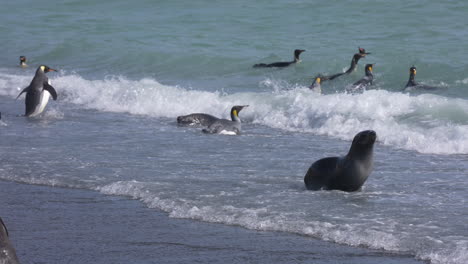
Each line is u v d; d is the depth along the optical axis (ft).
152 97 101.81
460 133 73.05
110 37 166.40
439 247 40.37
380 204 49.88
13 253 28.37
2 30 182.80
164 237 43.93
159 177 58.49
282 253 40.68
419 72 124.47
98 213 49.42
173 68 135.03
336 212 47.88
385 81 122.42
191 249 41.70
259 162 64.59
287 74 128.36
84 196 53.83
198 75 129.08
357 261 39.09
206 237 43.78
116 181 57.41
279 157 67.00
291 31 163.32
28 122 89.66
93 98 106.63
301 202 50.49
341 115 84.17
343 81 124.47
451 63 127.03
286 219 46.24
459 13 168.14
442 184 55.98
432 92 111.34
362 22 166.61
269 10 183.83
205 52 144.46
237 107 86.89
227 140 76.84
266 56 140.77
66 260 40.06
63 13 200.54
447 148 69.97
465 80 117.39
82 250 41.73
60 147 72.08
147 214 48.91
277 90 115.75
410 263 38.58
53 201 52.65
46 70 97.81
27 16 199.52
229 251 41.22
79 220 47.83
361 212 47.83
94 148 71.46
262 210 48.47
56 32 177.78
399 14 170.19
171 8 194.59
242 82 122.11
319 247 41.47
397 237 42.27
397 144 73.61
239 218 46.73
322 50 144.56
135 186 55.06
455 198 51.55
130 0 205.87
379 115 83.15
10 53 157.17
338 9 179.01
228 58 138.92
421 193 53.11
